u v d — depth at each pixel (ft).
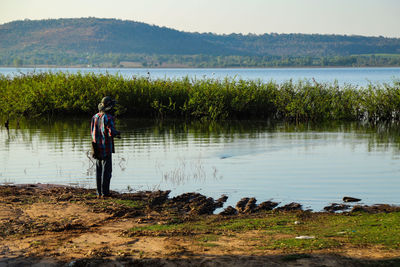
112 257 17.38
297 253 17.40
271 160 41.22
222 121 73.26
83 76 84.84
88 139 52.13
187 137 55.47
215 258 17.06
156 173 36.22
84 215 24.49
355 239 19.29
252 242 19.36
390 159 41.39
